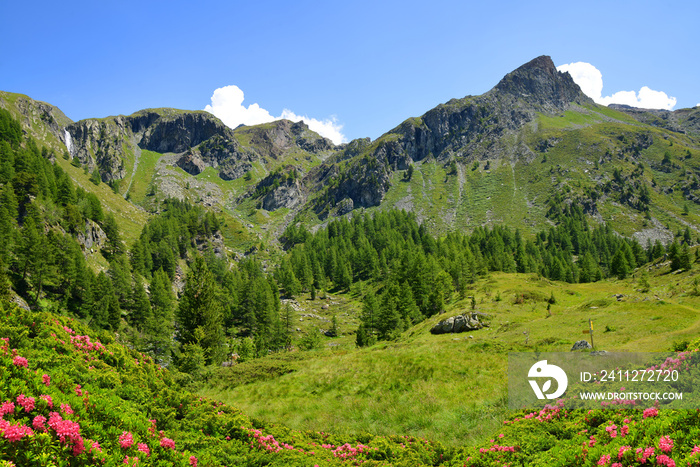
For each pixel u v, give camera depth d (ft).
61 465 22.88
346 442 54.85
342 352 147.95
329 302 476.95
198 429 41.81
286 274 522.88
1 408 24.09
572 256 606.55
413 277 329.93
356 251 597.52
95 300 304.30
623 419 36.83
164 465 29.50
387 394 75.77
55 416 25.53
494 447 43.29
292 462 40.27
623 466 27.27
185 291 151.43
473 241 600.80
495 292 289.12
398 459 45.37
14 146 610.65
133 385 42.19
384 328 254.47
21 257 277.03
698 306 170.71
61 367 36.27
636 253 502.38
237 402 82.38
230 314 361.51
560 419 46.16
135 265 447.01
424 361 93.45
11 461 21.17
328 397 79.25
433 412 64.18
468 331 177.27
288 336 309.83
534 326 154.51
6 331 37.27
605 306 178.50
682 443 26.35
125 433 29.14
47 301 280.72
